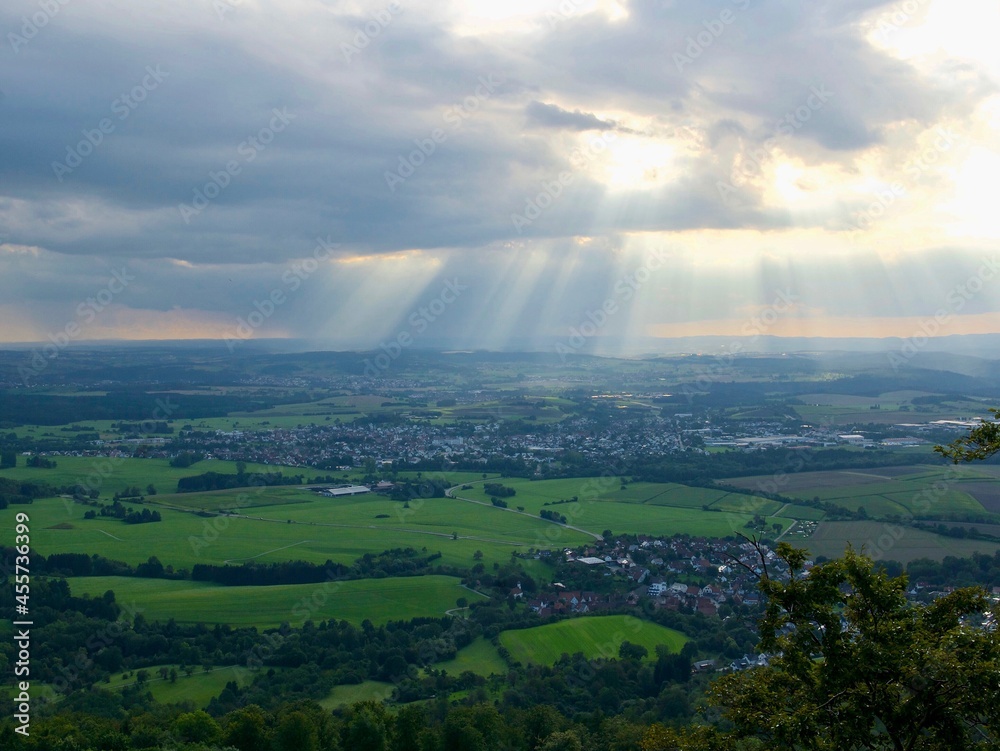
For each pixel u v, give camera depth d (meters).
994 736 22.36
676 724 51.94
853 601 24.33
